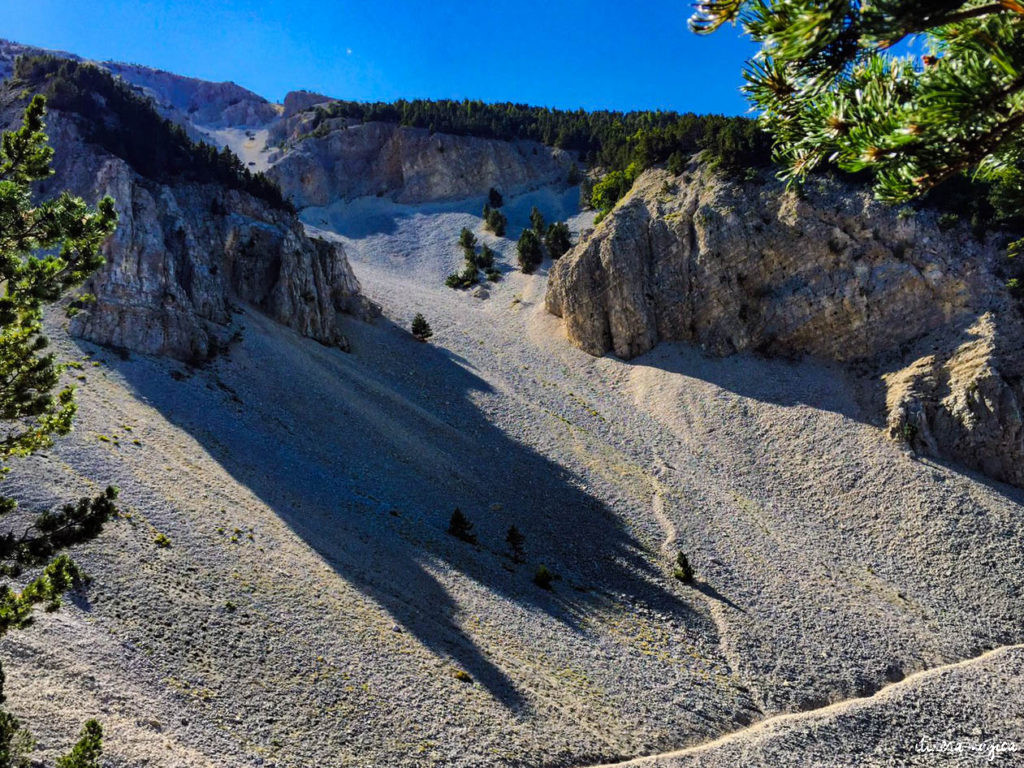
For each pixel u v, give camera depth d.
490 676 34.75
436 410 76.56
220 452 51.06
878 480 63.78
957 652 47.16
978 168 8.59
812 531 60.78
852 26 6.57
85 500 17.66
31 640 25.98
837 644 46.25
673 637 44.53
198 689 27.73
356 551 44.25
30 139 17.86
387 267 144.75
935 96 6.51
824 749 35.41
